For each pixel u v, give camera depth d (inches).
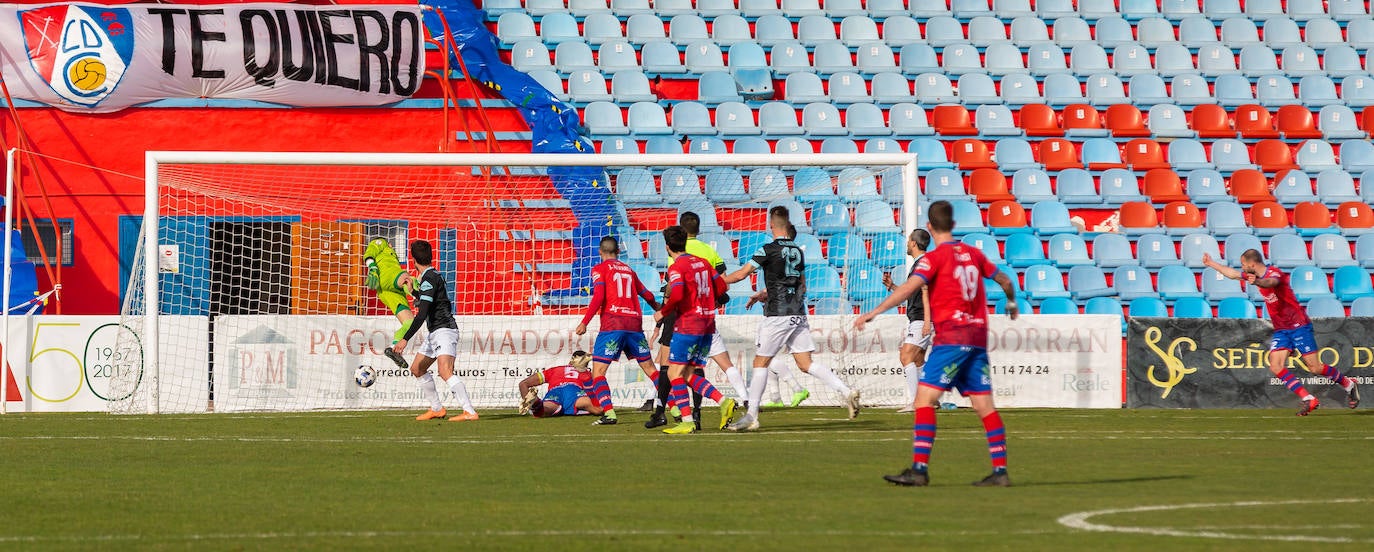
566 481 1259.2
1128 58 3533.5
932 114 3331.7
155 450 1551.4
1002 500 1117.7
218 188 2645.2
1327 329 2260.1
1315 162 3346.5
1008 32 3639.3
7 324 2121.1
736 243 2800.2
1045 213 3009.4
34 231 2610.7
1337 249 3014.3
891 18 3548.2
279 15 2876.5
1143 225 3041.3
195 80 2824.8
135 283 2261.3
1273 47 3644.2
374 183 2741.1
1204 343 2256.4
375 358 2258.9
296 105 2883.9
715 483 1240.8
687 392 1777.8
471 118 2967.5
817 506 1087.0
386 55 2901.1
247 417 2052.2
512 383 2283.5
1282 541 908.6
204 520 1022.4
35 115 2805.1
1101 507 1074.1
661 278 2699.3
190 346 2198.6
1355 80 3540.8
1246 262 2138.3
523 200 2775.6
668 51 3326.8
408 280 2164.1
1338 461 1435.8
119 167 2822.3
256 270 2662.4
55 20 2790.4
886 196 3029.0
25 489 1207.6
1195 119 3383.4
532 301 2674.7
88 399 2176.4
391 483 1247.5
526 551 885.8
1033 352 2271.2
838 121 3213.6
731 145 3078.2
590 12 3437.5
